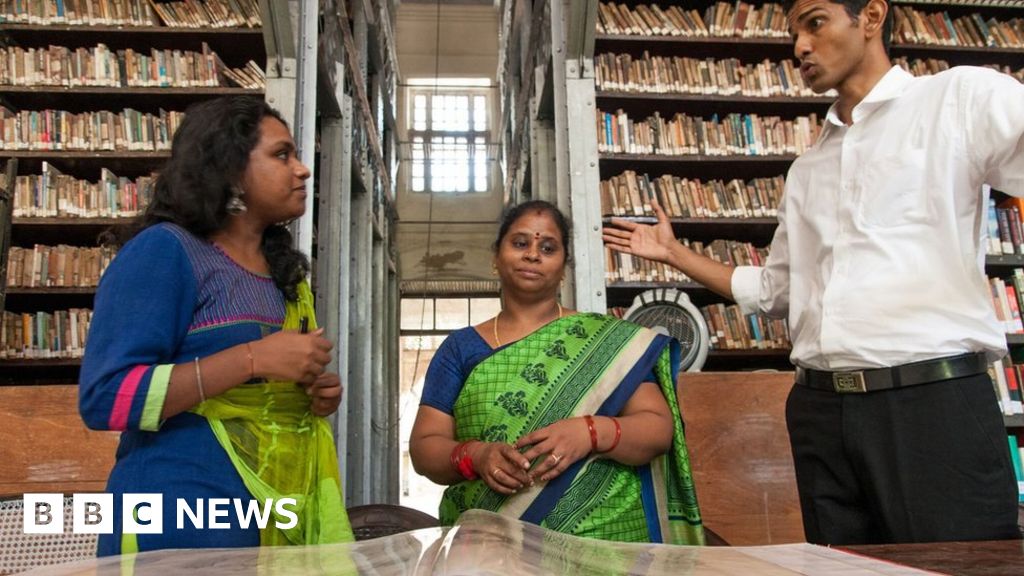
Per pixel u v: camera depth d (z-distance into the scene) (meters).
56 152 3.90
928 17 4.06
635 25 3.93
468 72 10.94
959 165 1.29
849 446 1.34
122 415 1.03
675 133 3.87
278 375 1.12
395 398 9.03
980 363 1.28
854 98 1.45
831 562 0.55
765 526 2.53
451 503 1.63
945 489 1.23
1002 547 0.65
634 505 1.55
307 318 1.36
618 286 3.71
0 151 3.88
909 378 1.28
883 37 1.44
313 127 3.41
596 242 3.33
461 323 11.75
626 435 1.48
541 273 1.70
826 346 1.37
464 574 0.42
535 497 1.49
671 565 0.51
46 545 1.35
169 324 1.10
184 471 1.10
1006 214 3.77
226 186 1.20
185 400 1.06
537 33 4.92
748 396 2.65
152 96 3.97
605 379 1.59
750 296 1.75
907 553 0.62
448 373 1.68
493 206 10.55
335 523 1.25
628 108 4.00
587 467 1.50
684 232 4.01
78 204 3.90
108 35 3.98
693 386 2.65
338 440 4.44
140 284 1.10
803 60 1.44
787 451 2.60
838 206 1.44
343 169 4.88
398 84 10.56
